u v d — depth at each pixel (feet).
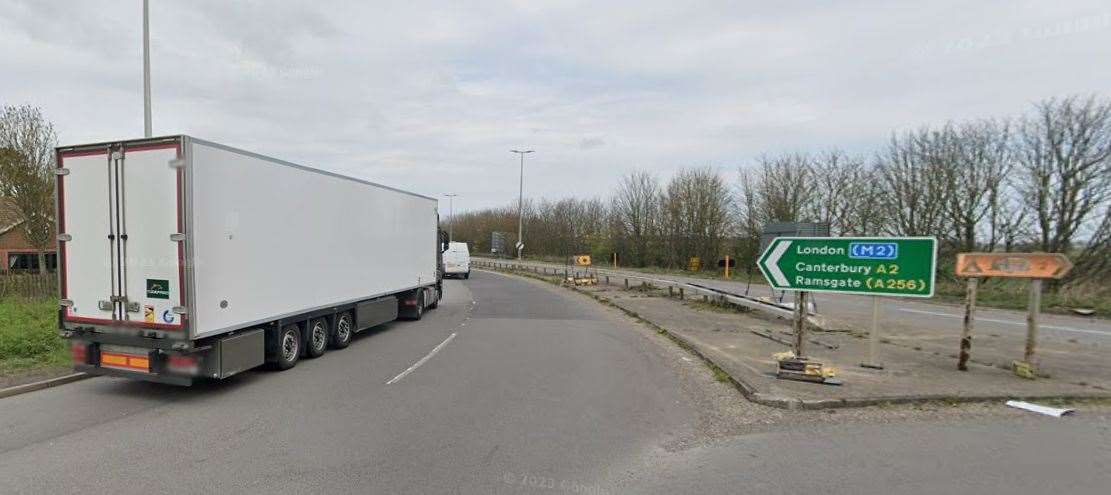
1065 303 49.90
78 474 13.76
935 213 79.15
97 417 18.62
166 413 19.11
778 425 17.87
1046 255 22.95
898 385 21.97
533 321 45.21
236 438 16.49
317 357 29.55
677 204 141.90
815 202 111.14
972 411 19.30
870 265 23.81
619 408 19.81
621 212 159.02
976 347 30.94
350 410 19.48
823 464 14.49
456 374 25.39
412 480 13.46
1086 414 18.85
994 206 72.28
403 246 41.96
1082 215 62.85
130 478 13.53
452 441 16.26
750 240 120.98
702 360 28.55
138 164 20.89
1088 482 13.29
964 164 75.72
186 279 20.42
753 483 13.30
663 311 49.62
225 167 22.33
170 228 20.54
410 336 37.27
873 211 94.38
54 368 24.73
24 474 13.76
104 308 21.53
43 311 36.11
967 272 24.79
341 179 31.76
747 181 122.83
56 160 21.86
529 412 19.25
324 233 29.89
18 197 68.33
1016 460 14.71
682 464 14.55
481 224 240.94
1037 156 66.59
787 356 24.98
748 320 43.73
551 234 190.80
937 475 13.74
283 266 26.16
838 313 48.60
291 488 12.96
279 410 19.47
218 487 13.01
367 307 35.58
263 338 24.63
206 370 21.43
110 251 21.39
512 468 14.23
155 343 20.88
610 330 39.93
